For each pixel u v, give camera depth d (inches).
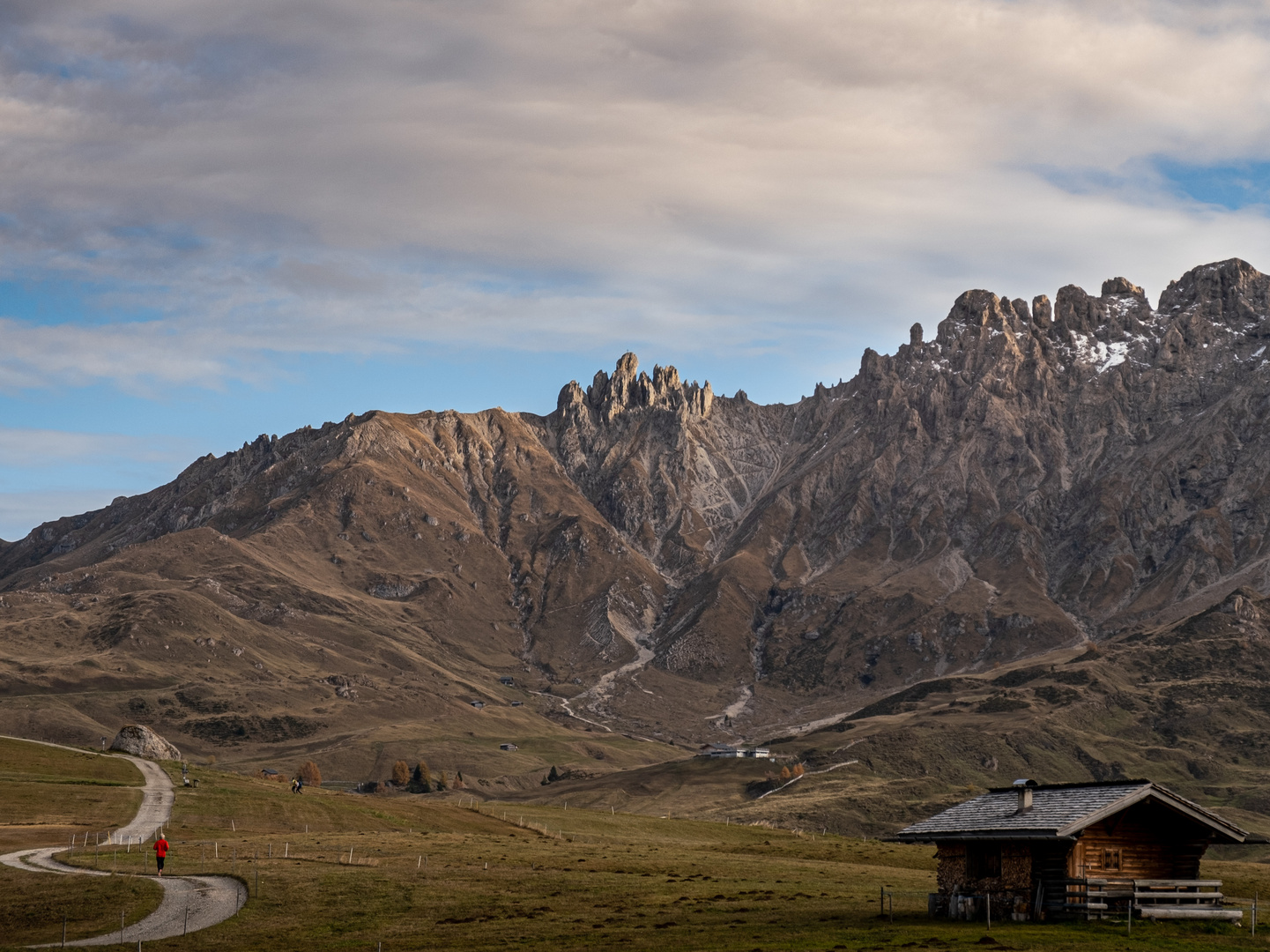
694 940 2454.5
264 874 3408.0
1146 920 2486.5
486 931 2650.1
